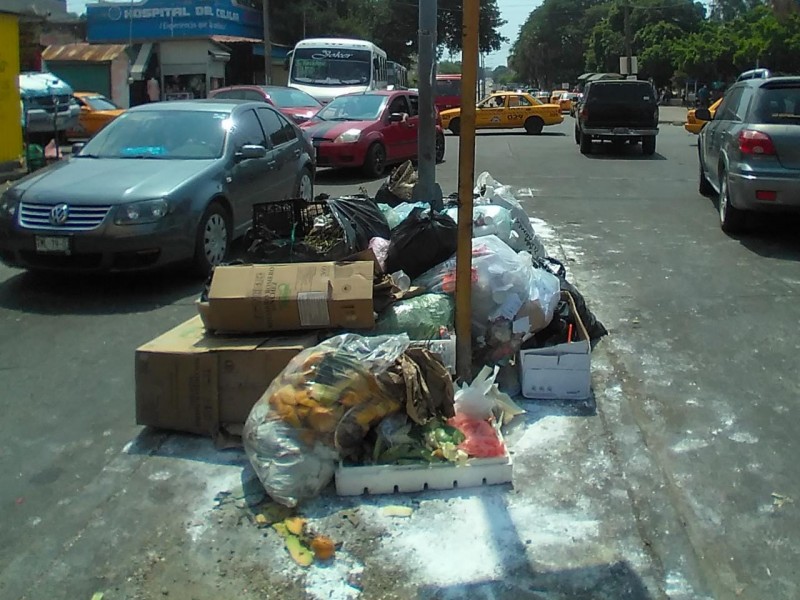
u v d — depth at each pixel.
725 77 53.50
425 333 4.94
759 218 9.57
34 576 3.44
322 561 3.47
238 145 8.51
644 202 12.01
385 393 4.04
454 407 4.30
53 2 15.43
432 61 8.14
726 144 9.39
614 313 6.56
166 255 7.18
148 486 4.09
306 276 4.75
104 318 6.70
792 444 4.45
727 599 3.24
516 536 3.62
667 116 42.84
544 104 29.42
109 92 35.66
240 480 4.11
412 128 16.53
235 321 4.68
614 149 20.91
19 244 7.06
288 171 9.66
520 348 5.12
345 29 48.59
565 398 4.95
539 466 4.19
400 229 5.67
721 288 7.25
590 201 12.14
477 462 3.97
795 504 3.88
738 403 4.93
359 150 14.79
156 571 3.45
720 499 3.92
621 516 3.77
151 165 7.82
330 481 3.96
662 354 5.69
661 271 7.85
